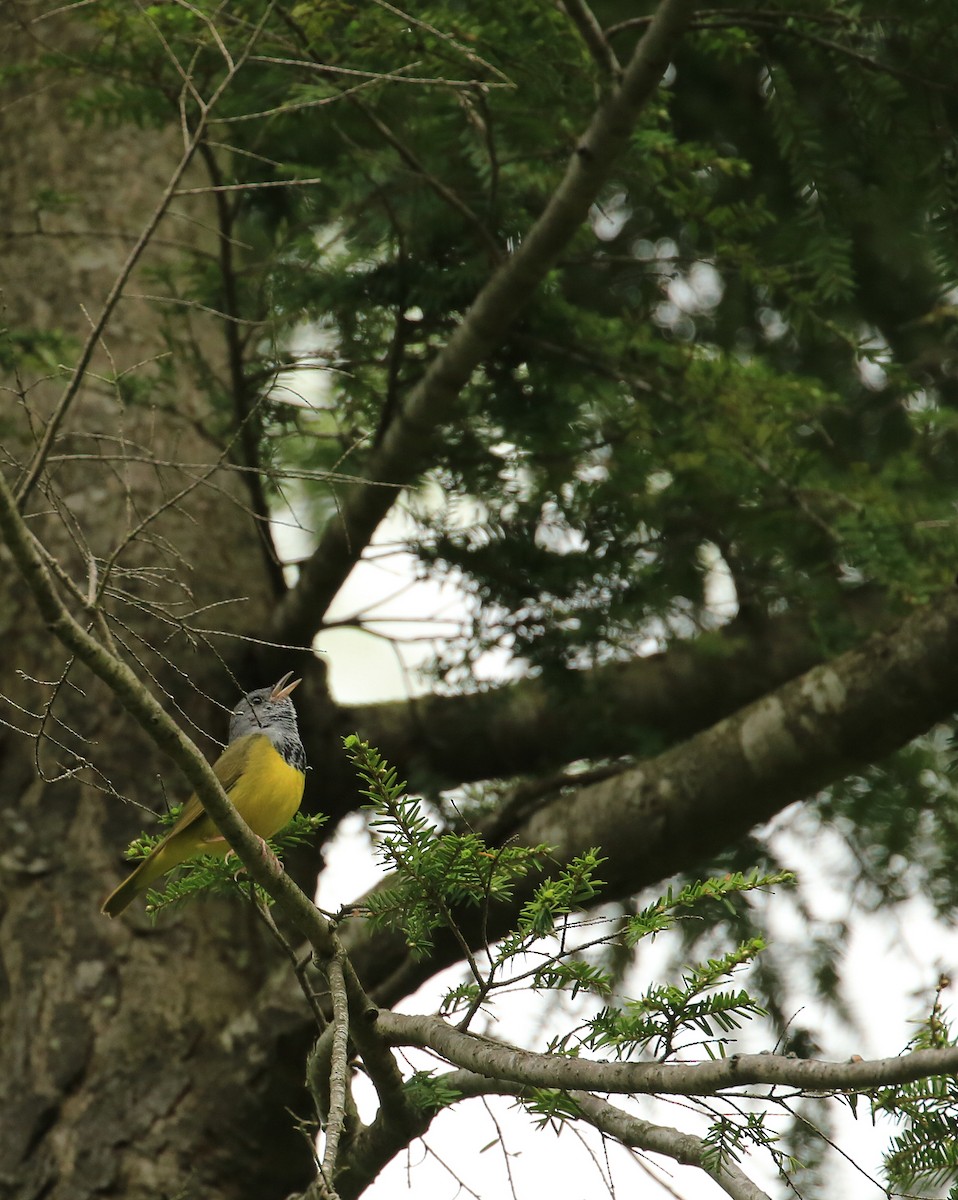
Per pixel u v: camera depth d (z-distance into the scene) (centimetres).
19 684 1249
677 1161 559
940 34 940
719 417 1189
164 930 1164
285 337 1273
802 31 976
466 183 1089
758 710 1029
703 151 1056
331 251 1116
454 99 999
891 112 991
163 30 934
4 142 1518
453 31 917
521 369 1205
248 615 1296
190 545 1314
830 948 1332
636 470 1252
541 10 934
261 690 1138
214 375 1206
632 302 1475
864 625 1245
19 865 1177
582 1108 593
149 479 1330
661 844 1038
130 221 1477
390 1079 687
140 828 1195
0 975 1143
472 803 1238
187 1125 1080
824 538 1234
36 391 1355
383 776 600
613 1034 554
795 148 1031
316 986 1086
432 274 1090
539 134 1048
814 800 1362
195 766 619
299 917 658
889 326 1530
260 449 1159
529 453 1229
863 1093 562
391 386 1103
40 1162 1065
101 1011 1122
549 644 1245
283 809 1002
